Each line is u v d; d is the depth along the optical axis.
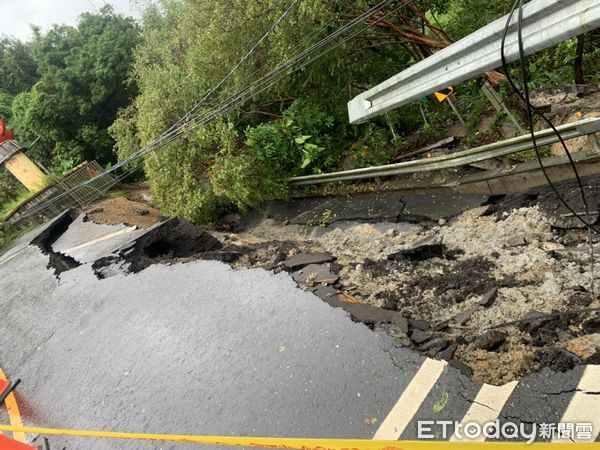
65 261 8.00
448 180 6.36
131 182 16.19
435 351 3.13
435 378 2.86
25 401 4.65
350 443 2.26
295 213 8.61
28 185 14.49
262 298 4.34
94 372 4.48
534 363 2.86
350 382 3.08
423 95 3.88
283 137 8.56
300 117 8.68
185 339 4.25
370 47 8.24
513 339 3.24
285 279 4.52
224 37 7.41
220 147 8.69
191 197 8.91
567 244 4.61
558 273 4.09
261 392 3.34
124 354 4.49
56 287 6.75
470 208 5.92
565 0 2.45
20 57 20.73
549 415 2.40
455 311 4.03
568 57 7.11
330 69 7.88
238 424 3.19
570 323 3.29
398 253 5.49
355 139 8.83
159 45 11.39
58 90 16.62
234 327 4.08
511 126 6.54
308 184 8.57
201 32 8.02
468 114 7.57
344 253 6.13
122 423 3.74
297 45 7.05
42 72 17.92
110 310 5.38
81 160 16.84
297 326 3.77
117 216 10.19
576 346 2.93
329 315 3.73
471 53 3.23
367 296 4.50
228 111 8.05
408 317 3.69
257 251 6.34
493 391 2.63
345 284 4.76
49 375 4.84
